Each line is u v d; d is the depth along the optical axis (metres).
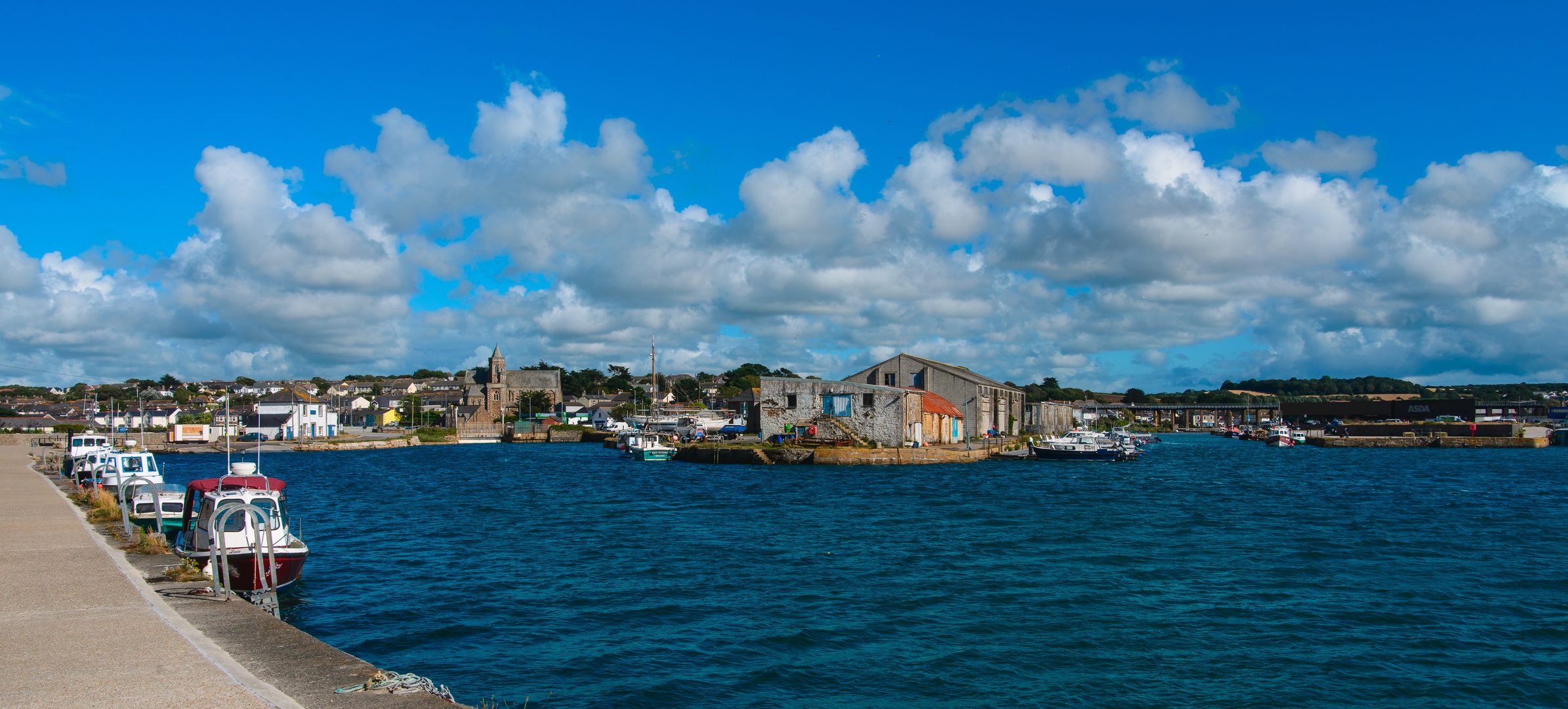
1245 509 47.62
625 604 25.12
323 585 27.78
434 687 11.66
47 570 19.69
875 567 30.31
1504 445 141.62
